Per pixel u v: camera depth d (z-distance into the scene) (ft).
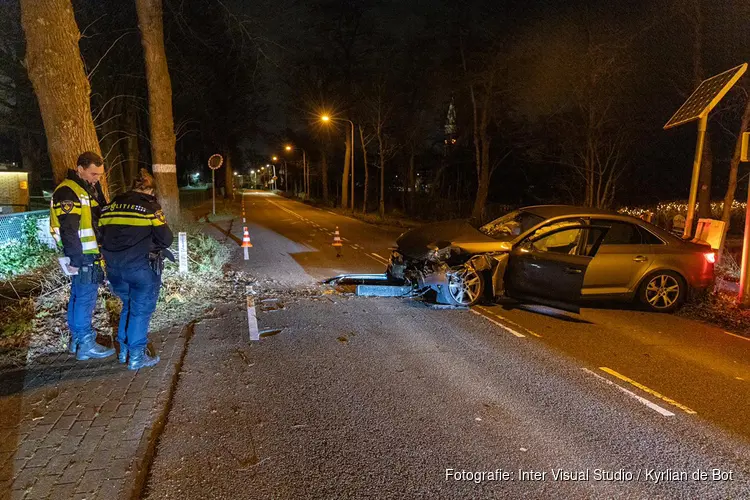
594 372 17.29
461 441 12.43
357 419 13.44
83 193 15.72
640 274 25.61
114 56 64.85
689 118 30.42
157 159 41.68
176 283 27.68
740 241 64.54
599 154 80.02
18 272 30.58
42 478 10.44
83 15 56.90
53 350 17.63
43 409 13.43
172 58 58.44
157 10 39.42
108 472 10.74
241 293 27.96
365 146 128.88
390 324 22.57
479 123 94.27
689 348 20.24
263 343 19.45
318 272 36.17
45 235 37.09
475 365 17.67
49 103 22.24
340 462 11.40
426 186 189.98
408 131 130.93
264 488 10.37
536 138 115.34
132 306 15.88
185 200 128.26
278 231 74.13
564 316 24.76
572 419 13.73
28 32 21.83
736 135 45.91
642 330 22.71
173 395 14.56
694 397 15.37
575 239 27.63
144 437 12.21
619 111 69.56
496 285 25.38
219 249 41.78
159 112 41.04
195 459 11.34
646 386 16.16
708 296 27.22
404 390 15.38
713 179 100.83
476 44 85.61
